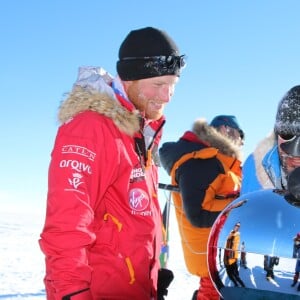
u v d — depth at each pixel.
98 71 1.95
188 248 3.62
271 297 1.12
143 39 1.92
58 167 1.66
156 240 1.93
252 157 2.19
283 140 1.56
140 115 1.89
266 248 1.12
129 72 1.92
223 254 1.17
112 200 1.80
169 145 3.77
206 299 3.55
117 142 1.76
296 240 1.10
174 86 2.01
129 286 1.77
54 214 1.61
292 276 1.09
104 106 1.78
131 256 1.78
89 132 1.72
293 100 1.54
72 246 1.58
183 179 3.47
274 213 1.14
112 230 1.78
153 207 1.94
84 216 1.62
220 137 3.65
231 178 3.53
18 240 16.33
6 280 7.91
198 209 3.43
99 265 1.76
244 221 1.16
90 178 1.68
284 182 1.71
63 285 1.55
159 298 2.12
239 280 1.15
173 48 1.96
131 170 1.81
